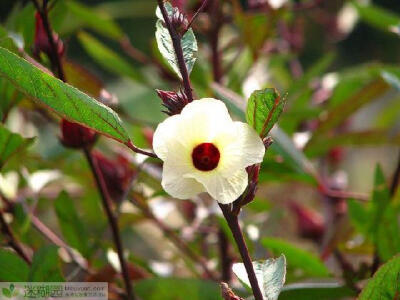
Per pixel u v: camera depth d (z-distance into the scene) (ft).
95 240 3.31
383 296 2.17
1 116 2.90
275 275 2.12
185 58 2.20
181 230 3.86
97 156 3.45
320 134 3.79
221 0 3.89
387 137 3.78
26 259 3.00
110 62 4.12
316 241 4.18
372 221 3.16
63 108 2.02
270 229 4.11
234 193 1.83
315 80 4.66
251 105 1.94
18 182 3.67
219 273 3.95
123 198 2.96
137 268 3.35
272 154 3.20
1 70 1.98
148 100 4.42
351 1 4.33
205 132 1.87
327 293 2.92
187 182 1.85
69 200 3.25
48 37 2.68
